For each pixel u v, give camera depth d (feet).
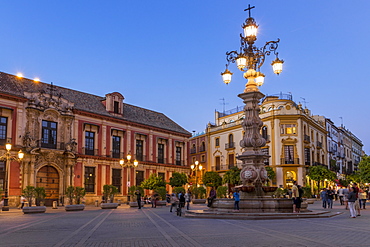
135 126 157.28
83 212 83.66
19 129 116.78
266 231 38.01
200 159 219.61
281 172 176.96
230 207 62.28
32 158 117.80
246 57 66.69
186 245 29.43
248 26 65.92
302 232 36.94
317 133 205.98
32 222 54.80
